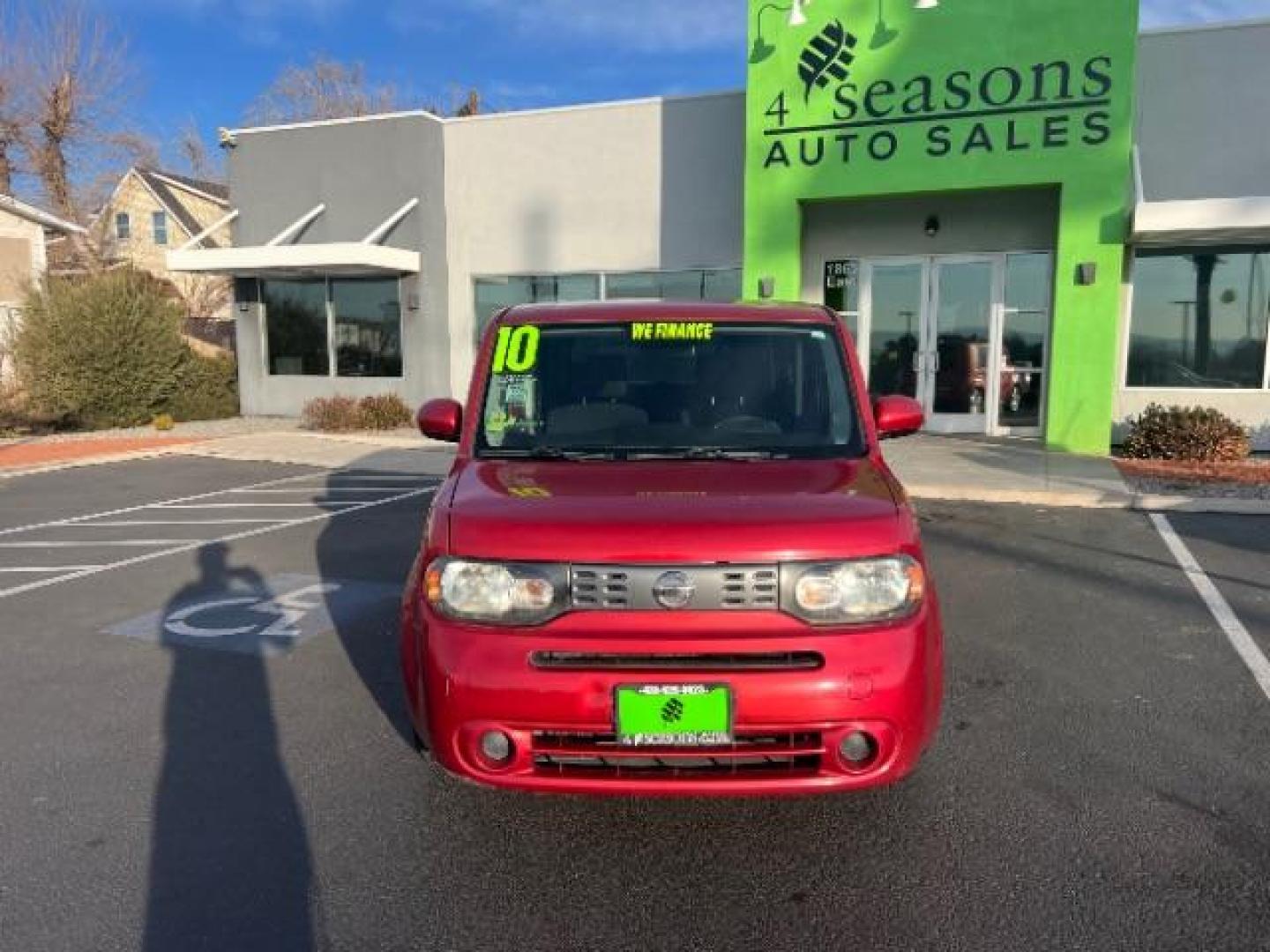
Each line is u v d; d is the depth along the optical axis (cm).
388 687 492
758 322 436
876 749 302
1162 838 333
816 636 300
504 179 1808
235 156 1947
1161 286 1369
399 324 1855
